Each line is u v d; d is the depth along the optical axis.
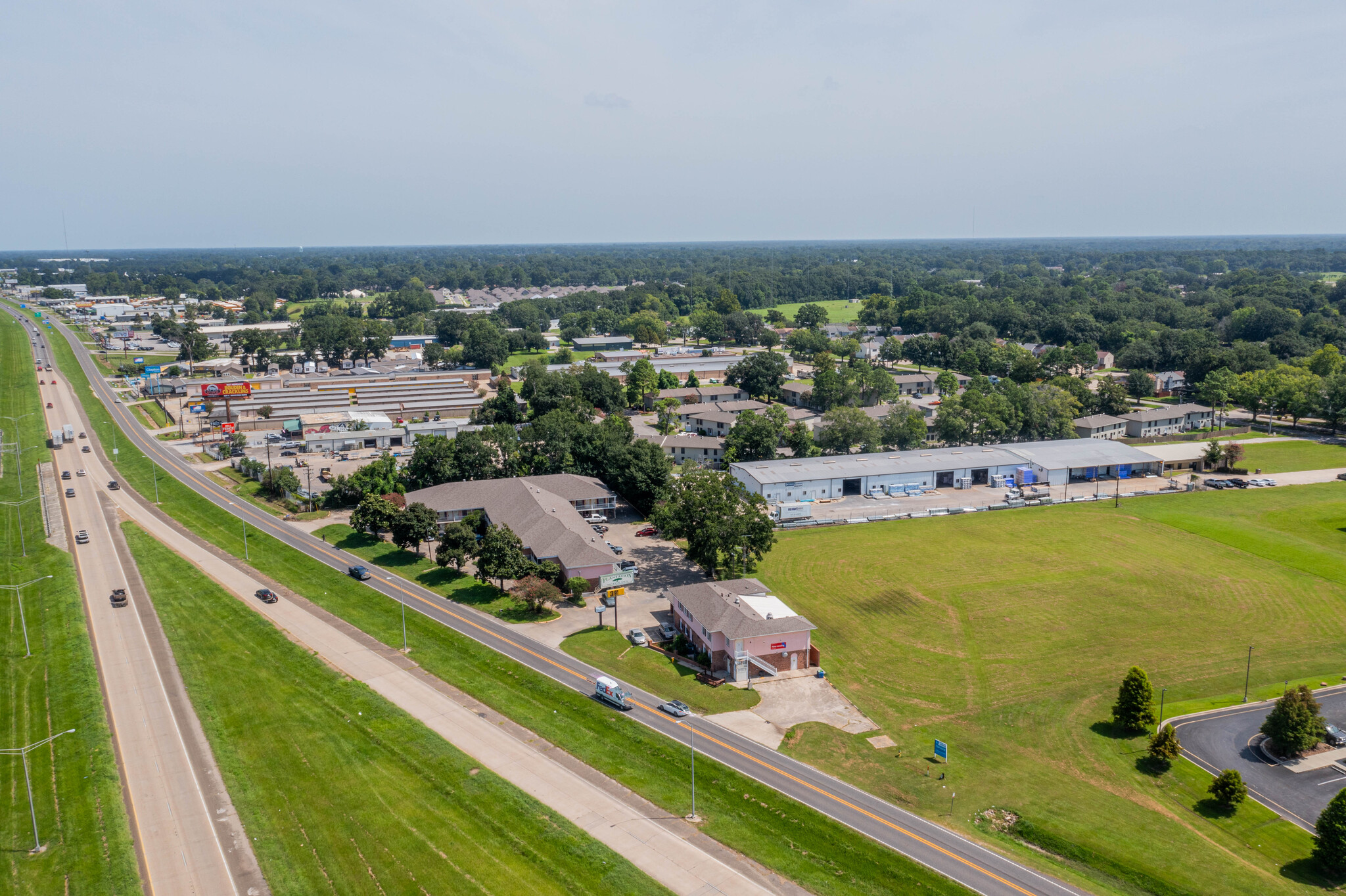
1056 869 58.81
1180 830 63.28
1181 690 84.00
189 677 84.06
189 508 141.12
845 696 82.75
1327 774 70.62
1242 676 86.62
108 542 124.25
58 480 157.00
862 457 163.00
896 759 71.94
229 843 59.53
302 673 85.06
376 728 74.69
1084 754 73.12
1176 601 104.25
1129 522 135.88
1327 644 93.31
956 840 61.44
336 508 141.75
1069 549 123.19
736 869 57.38
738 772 69.25
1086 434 192.88
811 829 61.97
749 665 85.81
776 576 112.62
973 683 85.19
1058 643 93.62
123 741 72.75
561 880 55.84
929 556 120.19
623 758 70.81
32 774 67.88
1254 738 75.81
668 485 135.00
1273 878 58.34
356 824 61.44
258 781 66.81
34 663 87.12
